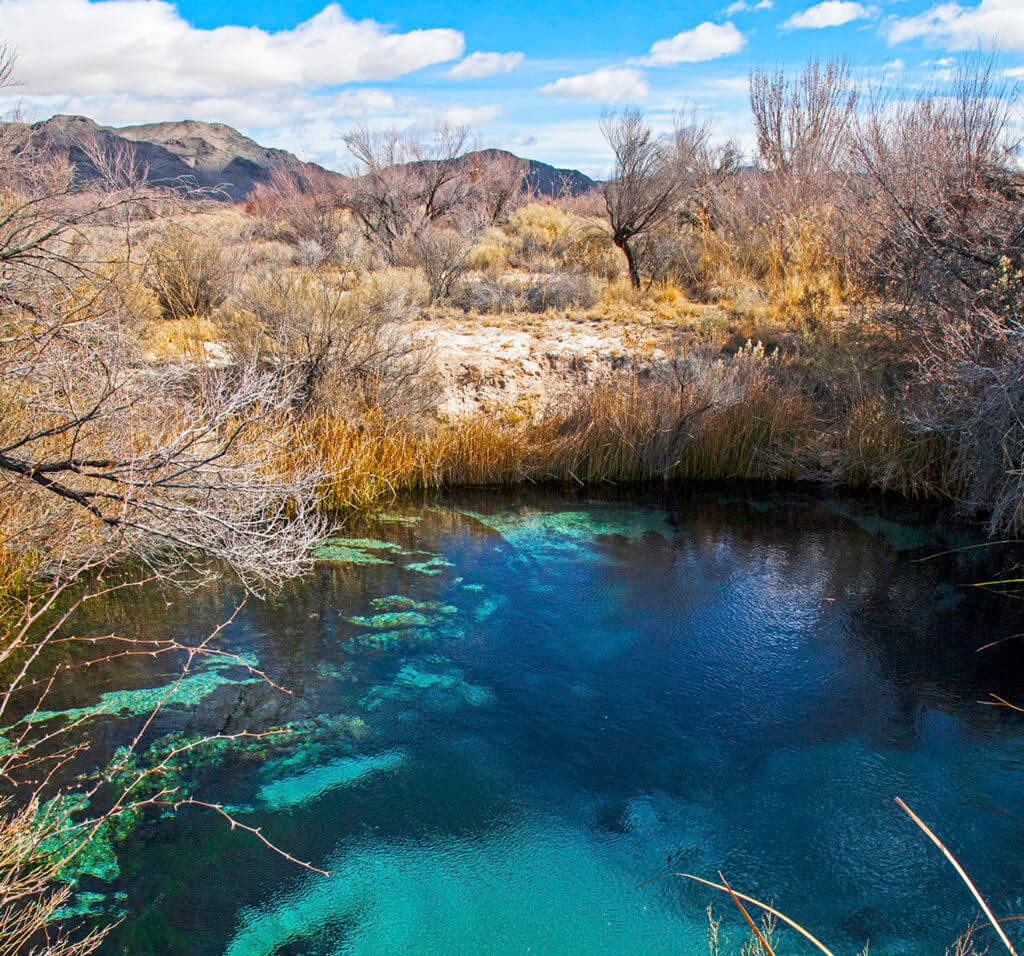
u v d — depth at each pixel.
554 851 3.53
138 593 5.71
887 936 3.10
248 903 3.25
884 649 5.07
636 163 12.82
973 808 3.74
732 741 4.23
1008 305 6.71
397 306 9.42
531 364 9.55
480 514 7.43
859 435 8.01
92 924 3.13
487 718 4.41
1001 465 6.60
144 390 3.96
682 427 8.39
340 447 7.51
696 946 3.07
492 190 21.77
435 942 3.10
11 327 3.90
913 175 7.91
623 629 5.35
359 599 5.74
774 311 10.83
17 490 4.34
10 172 4.54
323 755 4.11
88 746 4.09
